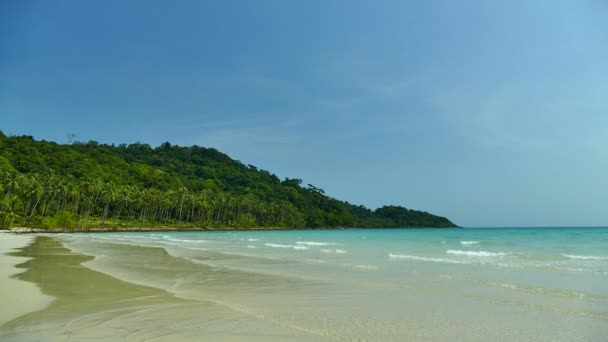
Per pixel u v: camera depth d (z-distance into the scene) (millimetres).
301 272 21516
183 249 39469
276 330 10047
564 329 10383
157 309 12102
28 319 10578
